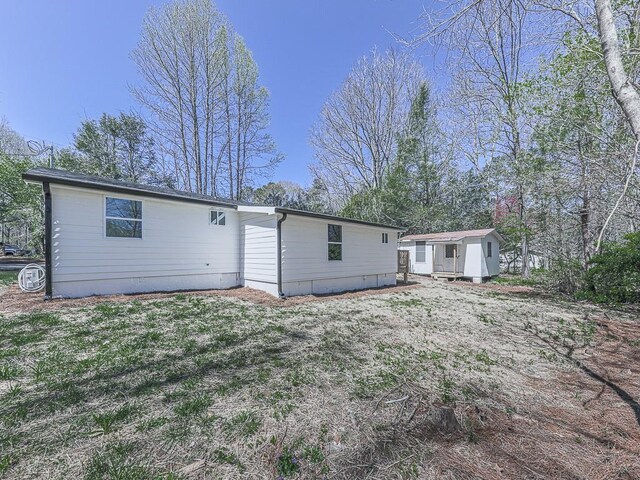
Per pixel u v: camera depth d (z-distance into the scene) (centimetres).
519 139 1292
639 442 237
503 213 1700
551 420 267
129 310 593
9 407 260
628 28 341
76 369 334
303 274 884
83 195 678
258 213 887
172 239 830
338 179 2497
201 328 502
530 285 1241
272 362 375
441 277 1509
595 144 614
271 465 202
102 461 200
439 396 303
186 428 238
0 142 2183
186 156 2025
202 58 1939
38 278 757
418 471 200
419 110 1925
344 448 221
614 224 787
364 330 534
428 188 1972
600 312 743
